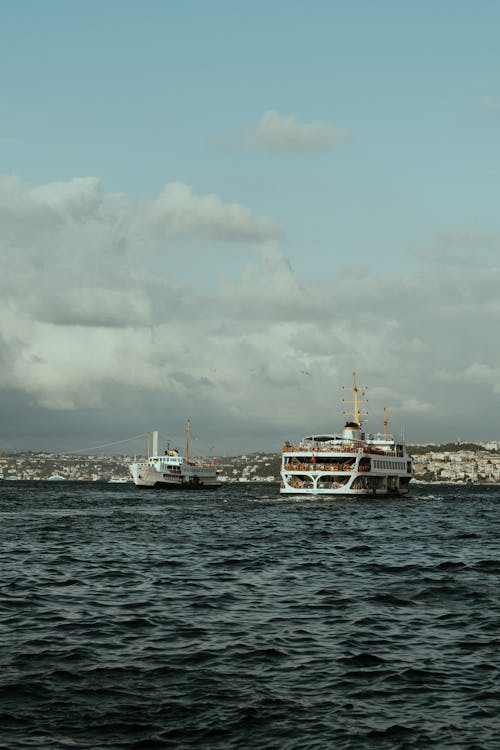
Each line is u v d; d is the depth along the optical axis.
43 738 19.11
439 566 50.56
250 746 18.91
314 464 136.50
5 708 21.14
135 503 144.88
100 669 25.02
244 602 36.88
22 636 29.45
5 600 36.81
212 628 31.14
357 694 22.84
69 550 58.75
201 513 108.88
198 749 18.69
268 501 144.88
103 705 21.55
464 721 20.72
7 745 18.58
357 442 144.88
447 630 31.19
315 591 40.19
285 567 49.62
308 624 32.09
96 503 146.12
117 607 35.41
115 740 19.11
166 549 59.88
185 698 22.25
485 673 25.06
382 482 151.62
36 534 73.25
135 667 25.33
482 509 135.88
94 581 43.09
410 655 27.23
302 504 134.00
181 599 37.56
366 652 27.55
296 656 26.98
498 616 34.03
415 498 179.62
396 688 23.47
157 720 20.48
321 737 19.52
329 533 76.06
